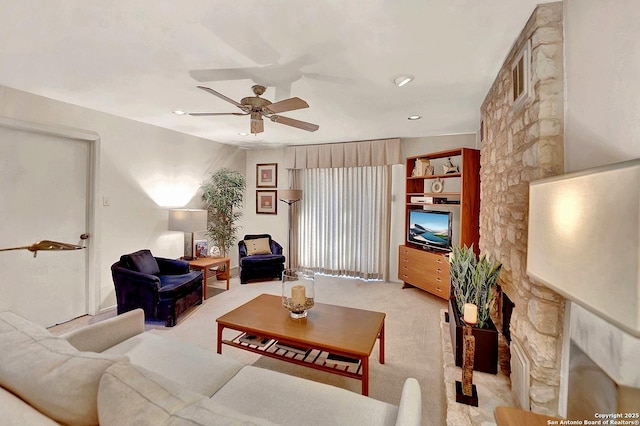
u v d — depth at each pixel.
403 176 4.83
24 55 2.04
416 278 4.25
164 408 0.81
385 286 4.66
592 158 1.25
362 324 2.17
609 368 0.95
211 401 0.87
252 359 2.47
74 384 0.92
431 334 2.95
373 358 2.49
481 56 2.02
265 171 5.81
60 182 3.10
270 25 1.66
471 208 3.75
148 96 2.86
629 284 0.70
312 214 5.49
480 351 1.94
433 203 4.18
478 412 1.58
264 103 2.26
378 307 3.71
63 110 3.01
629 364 0.89
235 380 1.53
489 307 2.06
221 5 1.49
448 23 1.64
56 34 1.77
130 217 3.72
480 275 2.04
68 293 3.19
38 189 2.93
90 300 3.33
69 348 1.10
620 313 0.73
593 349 1.06
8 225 2.74
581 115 1.32
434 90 2.65
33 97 2.79
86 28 1.71
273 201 5.76
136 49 1.95
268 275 4.80
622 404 0.90
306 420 1.27
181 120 3.76
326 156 5.21
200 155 4.82
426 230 4.26
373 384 2.14
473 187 3.76
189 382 1.50
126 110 3.31
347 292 4.32
